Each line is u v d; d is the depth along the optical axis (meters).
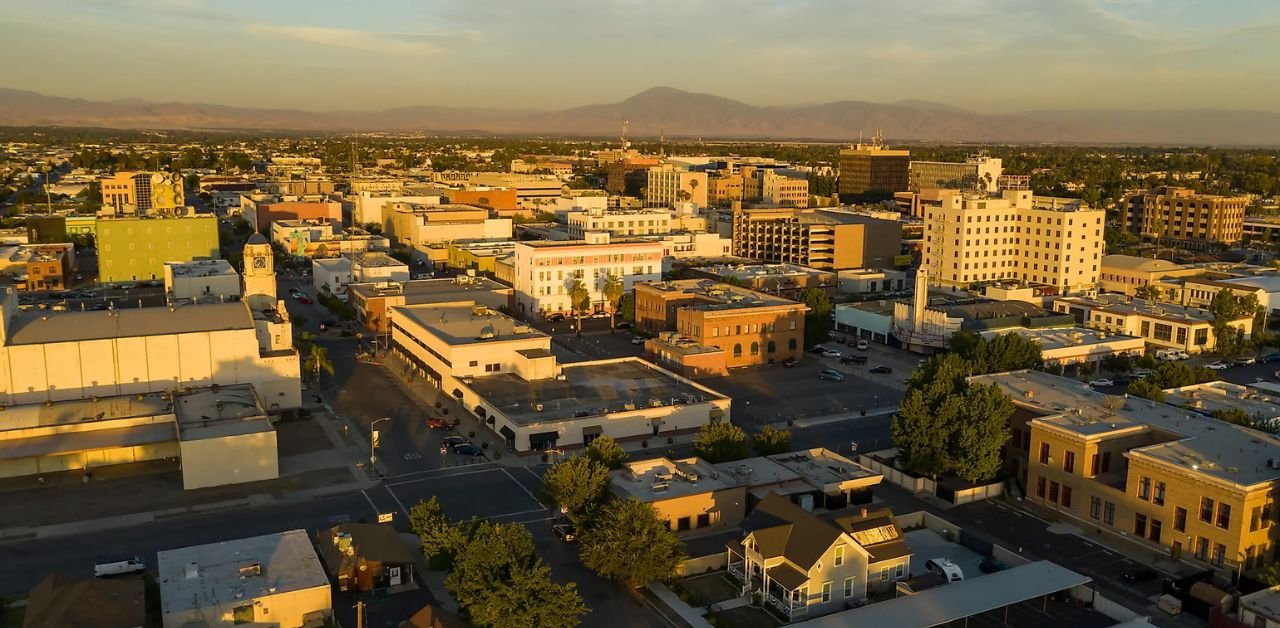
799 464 104.25
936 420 104.12
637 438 122.31
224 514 96.50
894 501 102.75
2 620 73.00
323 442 119.19
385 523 88.06
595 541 81.19
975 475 102.00
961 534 91.62
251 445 104.69
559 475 91.44
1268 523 84.38
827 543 76.62
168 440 108.12
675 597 79.75
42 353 116.81
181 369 123.69
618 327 194.88
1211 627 72.88
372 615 75.56
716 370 155.88
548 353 140.38
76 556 86.31
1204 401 121.81
